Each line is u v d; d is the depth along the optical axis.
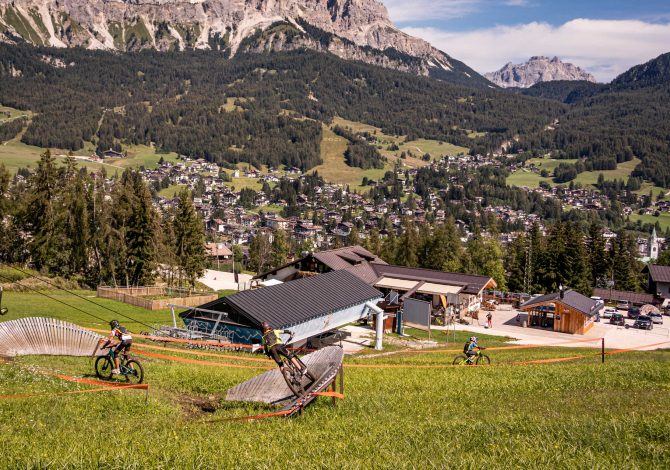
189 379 22.42
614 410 15.94
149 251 95.12
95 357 24.33
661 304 114.44
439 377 24.91
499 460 11.31
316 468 10.82
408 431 13.92
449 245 136.62
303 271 82.44
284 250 158.38
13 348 22.59
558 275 119.19
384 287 79.94
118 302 71.19
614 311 95.25
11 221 97.06
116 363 20.00
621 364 28.66
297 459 11.40
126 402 17.36
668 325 87.69
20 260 96.81
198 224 104.06
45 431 13.65
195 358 32.56
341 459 11.44
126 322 54.41
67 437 12.98
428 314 61.53
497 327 77.94
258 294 46.56
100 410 16.47
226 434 13.62
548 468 10.68
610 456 11.38
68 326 23.94
